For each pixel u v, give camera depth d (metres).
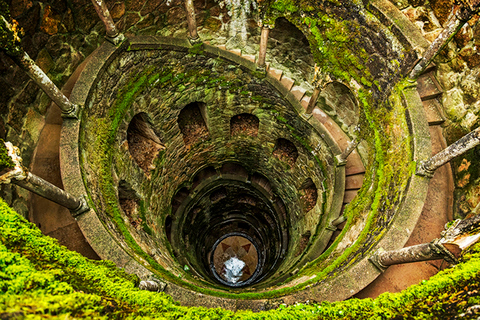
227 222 20.14
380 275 5.93
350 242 7.54
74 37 7.19
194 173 14.36
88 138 7.00
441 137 7.39
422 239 6.19
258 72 10.32
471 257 4.07
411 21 7.33
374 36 7.31
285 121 11.62
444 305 3.06
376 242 5.92
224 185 16.45
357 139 9.09
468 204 6.27
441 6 6.63
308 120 10.48
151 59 8.91
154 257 7.75
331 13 7.84
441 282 3.38
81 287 2.91
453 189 6.65
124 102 8.53
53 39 6.65
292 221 14.72
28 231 3.38
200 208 16.78
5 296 2.01
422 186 6.09
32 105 6.53
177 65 9.73
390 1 7.42
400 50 6.81
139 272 5.54
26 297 2.05
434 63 7.39
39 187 4.88
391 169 7.18
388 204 6.66
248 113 12.62
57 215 6.16
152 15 8.60
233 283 18.12
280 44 10.21
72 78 7.41
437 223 6.38
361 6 7.18
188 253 15.18
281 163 13.58
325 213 10.51
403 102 6.95
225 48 10.67
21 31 5.19
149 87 9.34
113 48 7.52
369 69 7.89
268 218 18.11
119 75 8.10
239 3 9.26
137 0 7.89
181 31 9.75
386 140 7.63
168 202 12.84
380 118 7.89
